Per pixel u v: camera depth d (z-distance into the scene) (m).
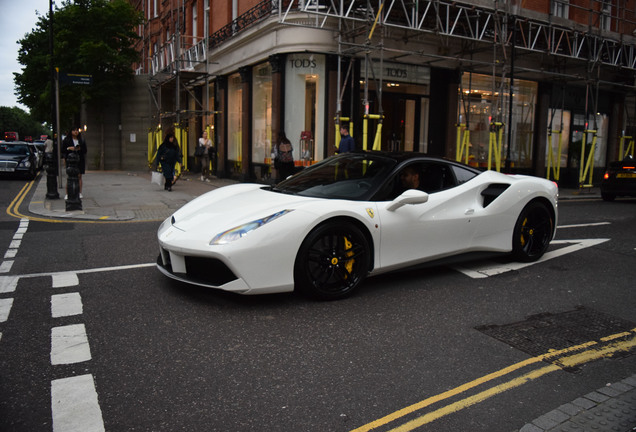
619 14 20.05
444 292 4.70
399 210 4.65
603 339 3.67
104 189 14.46
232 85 17.95
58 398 2.64
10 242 6.73
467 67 15.30
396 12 13.55
